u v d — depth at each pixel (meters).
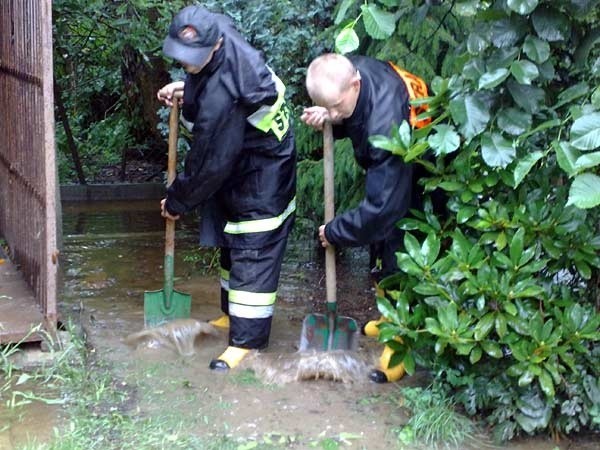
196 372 4.18
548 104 3.52
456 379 3.58
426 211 3.70
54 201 4.20
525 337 3.33
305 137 5.82
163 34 7.16
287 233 4.32
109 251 6.66
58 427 3.54
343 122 3.97
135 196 9.16
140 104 9.93
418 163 3.80
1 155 5.79
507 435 3.48
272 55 5.84
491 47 3.31
